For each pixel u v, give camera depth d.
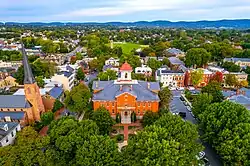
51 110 100.50
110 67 174.00
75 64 190.25
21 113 88.12
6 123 78.50
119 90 97.12
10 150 56.59
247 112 71.81
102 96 96.25
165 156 51.44
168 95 99.88
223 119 70.75
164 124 66.25
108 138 60.66
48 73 158.12
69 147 58.78
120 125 91.38
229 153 60.88
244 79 154.75
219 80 144.88
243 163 58.38
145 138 57.09
